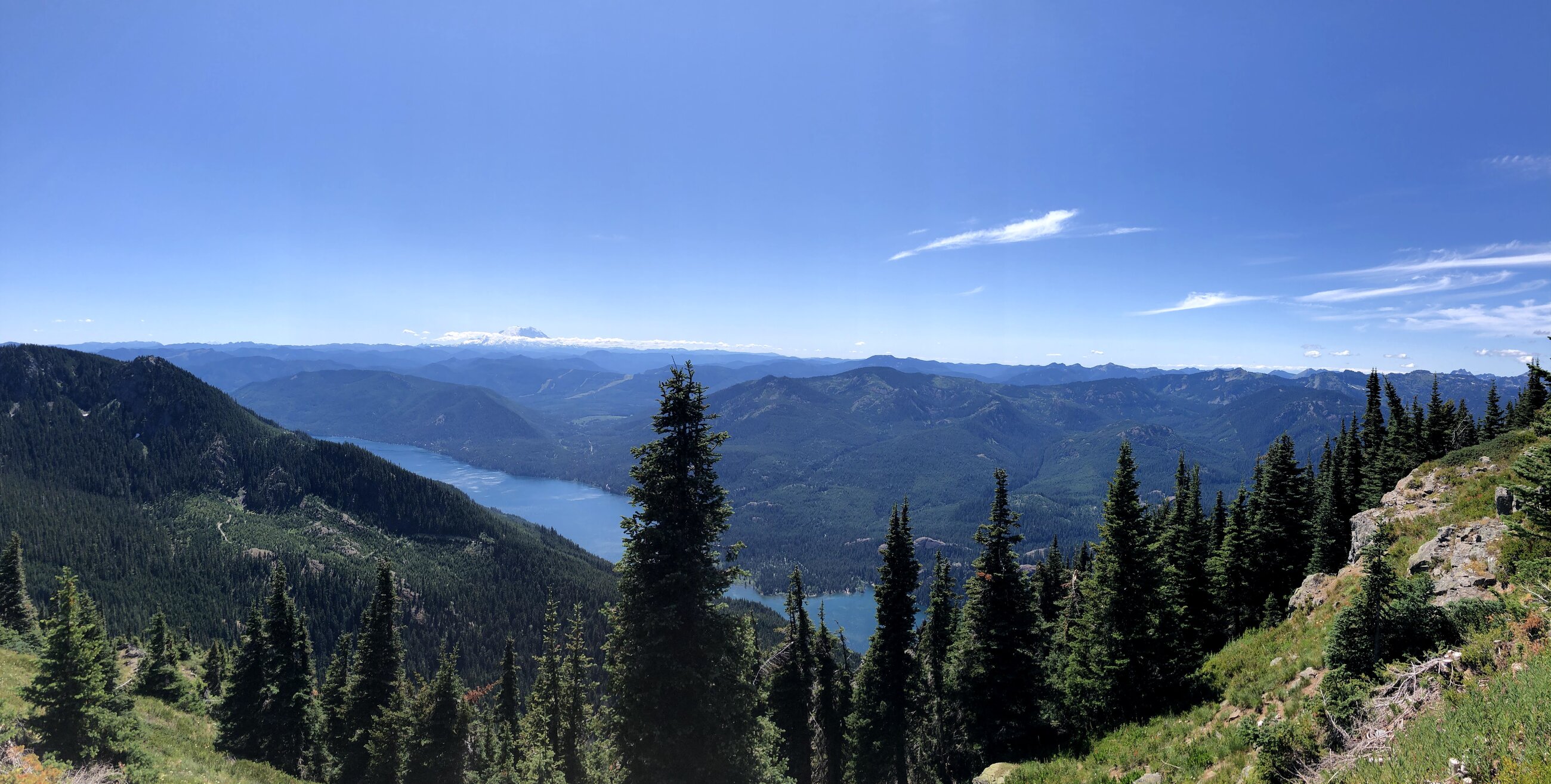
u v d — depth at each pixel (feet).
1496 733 29.53
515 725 163.12
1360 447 177.37
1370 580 50.98
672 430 62.34
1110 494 93.30
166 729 116.98
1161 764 60.39
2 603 196.44
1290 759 41.52
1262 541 134.51
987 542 100.48
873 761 113.19
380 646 138.31
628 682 59.67
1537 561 50.55
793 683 118.21
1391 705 40.88
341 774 134.21
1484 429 181.27
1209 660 90.43
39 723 69.31
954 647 113.60
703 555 61.98
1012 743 93.50
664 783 57.57
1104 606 89.66
